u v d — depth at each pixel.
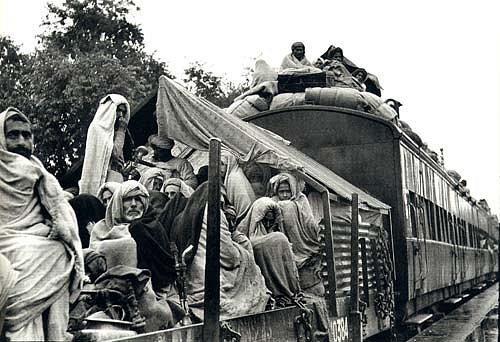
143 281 5.55
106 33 26.11
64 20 25.67
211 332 5.93
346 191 10.33
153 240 6.23
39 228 4.60
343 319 9.49
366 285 10.59
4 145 4.76
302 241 8.97
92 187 8.00
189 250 6.61
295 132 13.93
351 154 13.58
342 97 14.29
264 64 15.49
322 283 9.07
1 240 4.43
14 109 4.84
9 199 4.56
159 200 7.84
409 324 13.12
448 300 20.00
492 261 31.72
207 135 9.37
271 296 7.95
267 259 8.10
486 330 13.87
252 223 8.43
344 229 10.25
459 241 21.62
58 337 4.47
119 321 5.11
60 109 21.58
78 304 5.04
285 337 7.62
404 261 13.09
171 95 9.55
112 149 8.30
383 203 13.06
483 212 30.33
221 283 7.03
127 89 22.23
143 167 10.03
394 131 13.35
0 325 4.11
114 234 6.11
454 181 21.89
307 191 9.76
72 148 21.69
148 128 10.45
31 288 4.32
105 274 5.45
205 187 6.96
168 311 5.84
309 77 14.99
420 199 15.38
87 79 21.56
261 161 9.12
